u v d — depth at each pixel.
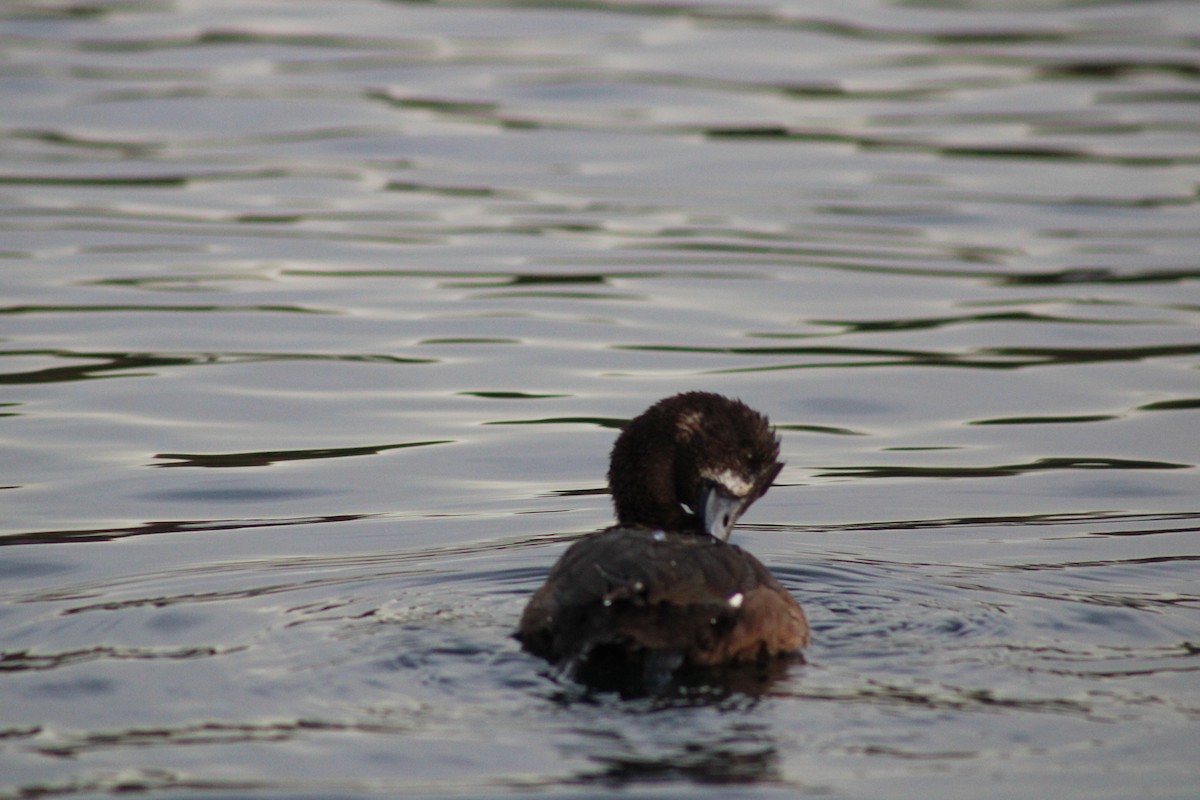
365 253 18.08
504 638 8.80
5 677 8.30
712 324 16.06
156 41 27.14
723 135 22.64
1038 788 7.02
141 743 7.43
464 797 6.84
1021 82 25.22
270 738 7.45
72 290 16.64
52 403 13.87
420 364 15.01
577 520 11.58
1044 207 19.75
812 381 14.72
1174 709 7.88
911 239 18.69
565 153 21.80
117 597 9.77
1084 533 11.31
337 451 13.03
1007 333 15.86
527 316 16.30
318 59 26.05
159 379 14.50
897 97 24.39
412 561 10.59
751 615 8.48
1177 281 17.19
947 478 12.60
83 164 20.97
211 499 11.97
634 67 25.62
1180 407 14.05
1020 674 8.36
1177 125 23.02
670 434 10.59
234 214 19.28
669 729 7.55
